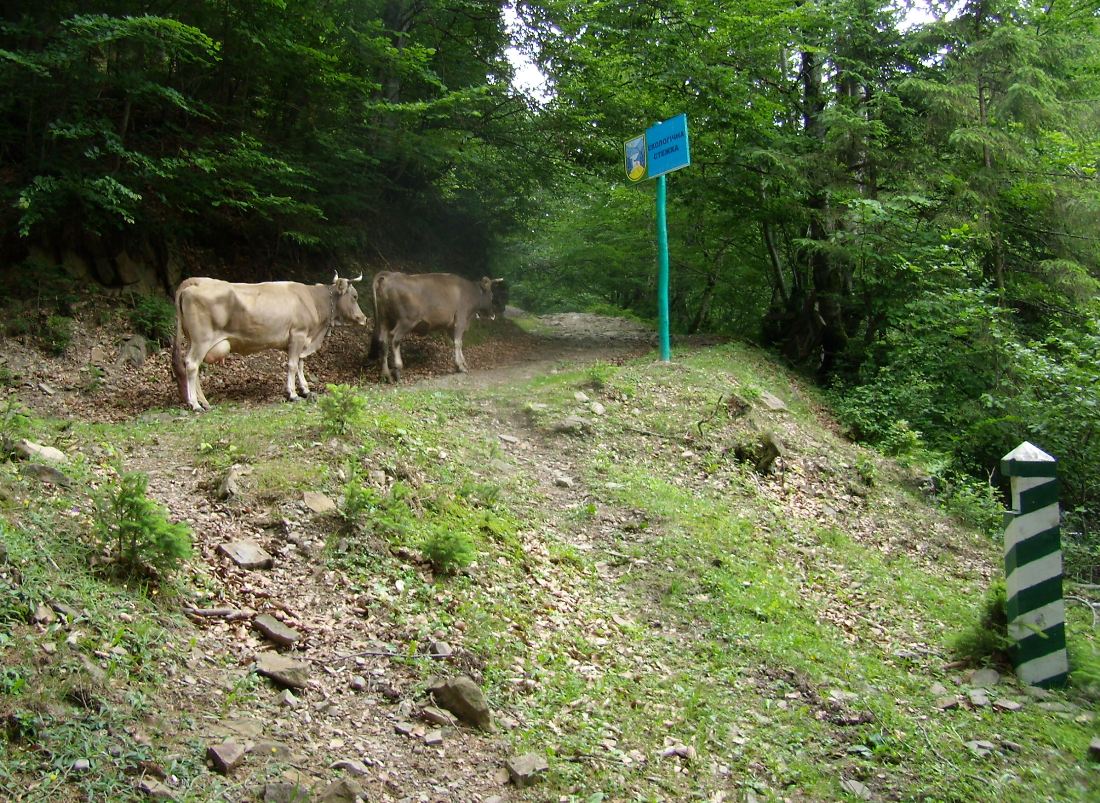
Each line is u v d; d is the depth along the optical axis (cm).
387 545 582
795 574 749
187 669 406
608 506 798
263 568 528
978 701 530
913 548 909
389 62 1490
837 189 1594
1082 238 1489
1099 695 544
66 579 426
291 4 1319
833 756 462
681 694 508
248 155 1221
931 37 1563
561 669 509
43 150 1133
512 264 2458
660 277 1332
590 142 1767
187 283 971
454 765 396
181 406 980
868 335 1633
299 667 430
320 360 1321
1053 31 1520
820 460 1067
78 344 1123
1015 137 1474
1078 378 1082
